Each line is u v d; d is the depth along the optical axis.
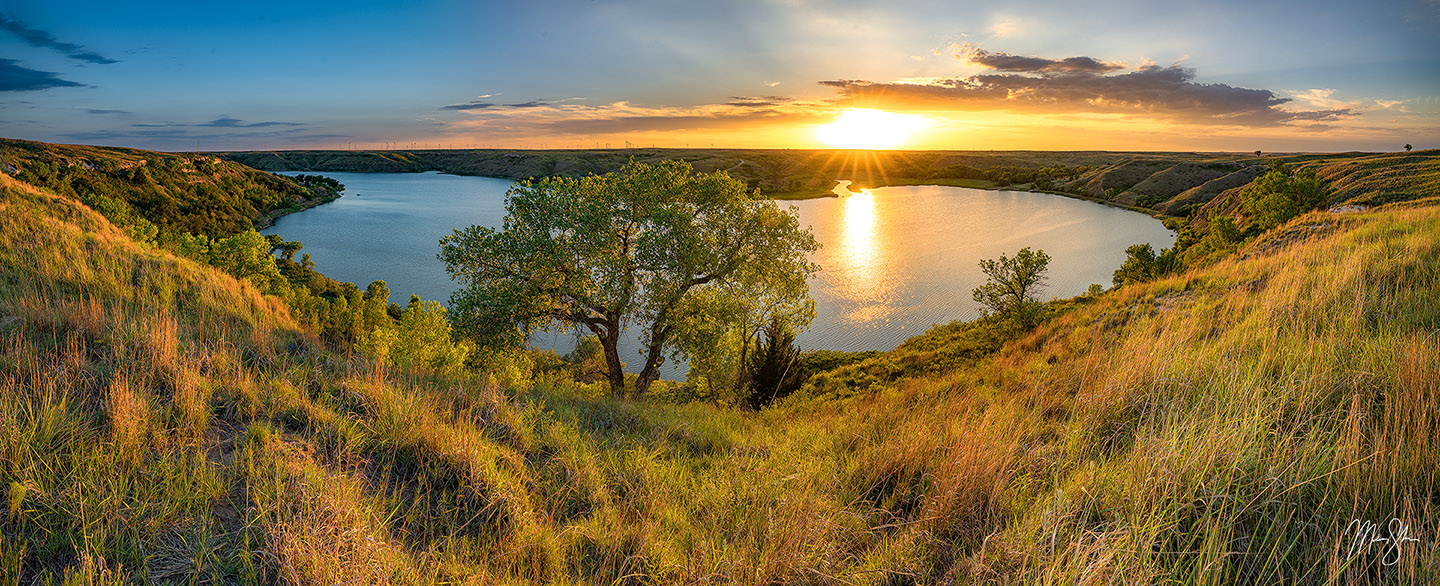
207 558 3.12
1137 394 5.26
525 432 5.85
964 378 10.60
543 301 18.22
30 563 2.90
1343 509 2.95
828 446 6.29
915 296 75.44
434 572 3.22
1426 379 3.95
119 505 3.28
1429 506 2.84
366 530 3.43
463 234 18.61
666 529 4.18
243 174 184.88
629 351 55.78
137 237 25.55
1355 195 62.31
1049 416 5.79
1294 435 3.74
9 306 5.98
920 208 167.38
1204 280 15.08
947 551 3.54
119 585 2.80
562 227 18.38
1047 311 23.16
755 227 19.75
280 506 3.51
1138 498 3.22
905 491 4.50
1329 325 6.26
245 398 5.01
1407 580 2.48
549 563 3.62
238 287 10.55
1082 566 2.75
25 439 3.50
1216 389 4.72
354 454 4.59
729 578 3.35
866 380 20.20
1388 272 8.48
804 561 3.36
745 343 21.36
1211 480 3.27
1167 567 2.83
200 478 3.63
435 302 25.77
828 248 107.06
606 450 5.91
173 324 6.21
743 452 6.41
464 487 4.43
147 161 150.75
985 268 24.41
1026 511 3.56
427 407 5.53
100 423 4.09
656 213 18.31
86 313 5.92
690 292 20.34
